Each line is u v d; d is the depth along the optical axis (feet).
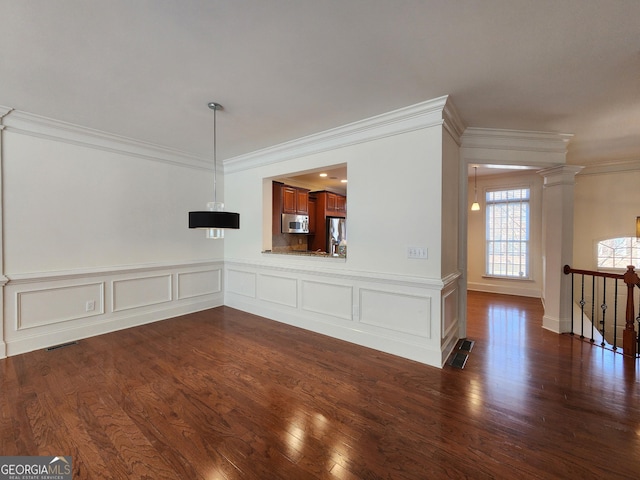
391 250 10.12
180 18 5.43
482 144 11.53
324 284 12.03
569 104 9.06
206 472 5.12
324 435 6.06
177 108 9.34
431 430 6.21
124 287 12.60
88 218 11.53
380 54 6.55
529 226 19.08
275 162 13.74
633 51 6.39
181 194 14.55
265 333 12.06
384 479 5.00
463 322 11.60
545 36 5.94
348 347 10.67
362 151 10.80
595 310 17.34
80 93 8.36
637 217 16.19
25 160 10.07
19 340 9.96
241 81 7.71
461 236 11.55
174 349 10.37
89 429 6.15
